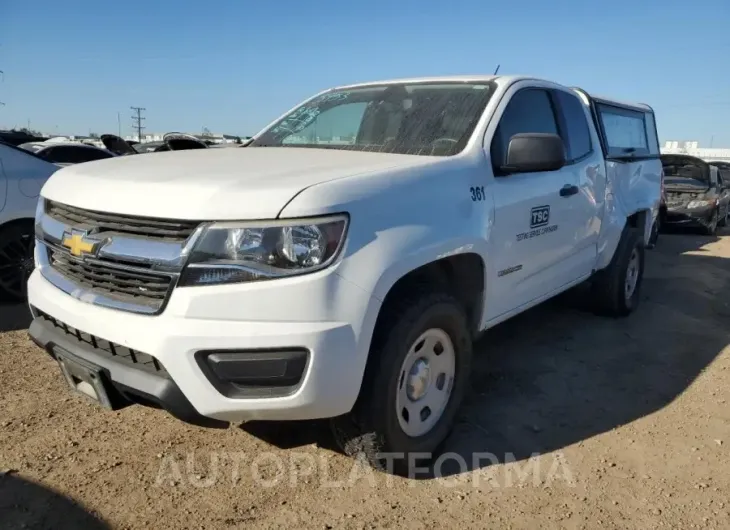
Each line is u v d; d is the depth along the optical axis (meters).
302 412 2.48
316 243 2.42
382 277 2.58
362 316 2.50
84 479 2.91
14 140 16.50
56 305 2.76
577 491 2.96
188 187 2.52
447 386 3.22
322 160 3.12
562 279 4.51
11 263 5.55
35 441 3.23
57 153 12.88
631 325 5.70
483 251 3.28
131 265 2.52
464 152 3.39
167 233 2.46
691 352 5.00
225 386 2.42
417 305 2.80
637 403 3.98
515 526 2.68
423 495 2.88
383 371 2.70
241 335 2.35
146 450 3.19
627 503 2.87
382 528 2.63
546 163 3.36
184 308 2.37
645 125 6.58
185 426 3.46
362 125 3.97
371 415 2.72
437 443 3.15
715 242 12.73
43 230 3.06
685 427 3.65
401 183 2.84
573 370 4.51
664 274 8.51
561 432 3.55
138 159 3.29
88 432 3.36
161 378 2.43
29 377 4.02
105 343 2.62
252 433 3.40
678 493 2.96
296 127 4.35
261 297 2.35
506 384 4.22
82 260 2.69
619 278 5.59
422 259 2.79
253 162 3.06
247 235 2.38
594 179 4.82
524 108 3.99
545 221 4.00
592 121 5.01
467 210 3.18
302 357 2.41
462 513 2.76
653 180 6.42
